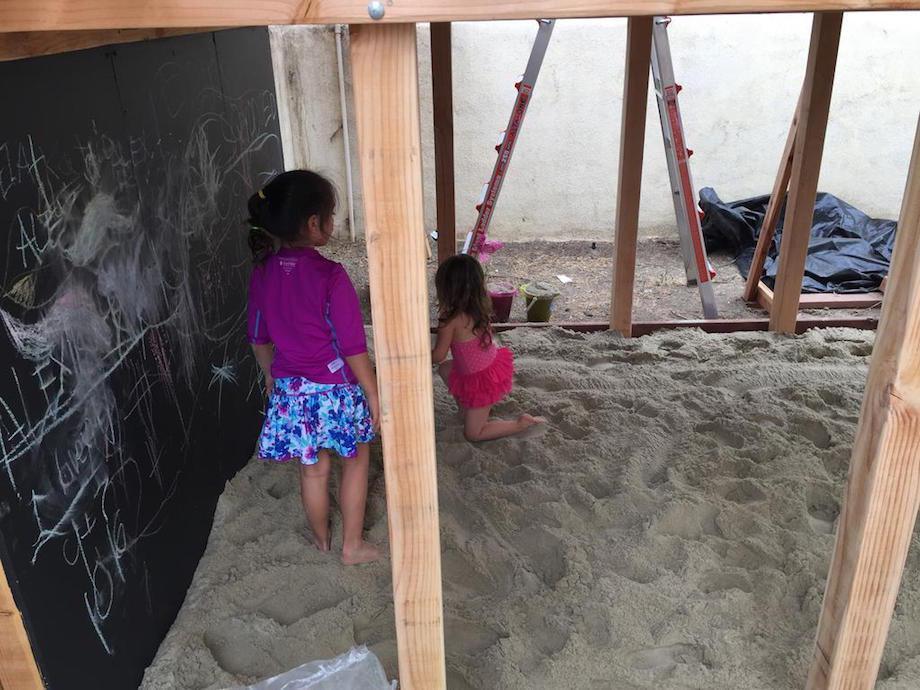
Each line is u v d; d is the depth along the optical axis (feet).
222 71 8.80
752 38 19.07
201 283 8.05
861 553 4.43
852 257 16.93
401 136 3.69
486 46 19.42
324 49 19.15
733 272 18.45
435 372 12.14
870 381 4.22
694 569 7.50
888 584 4.51
